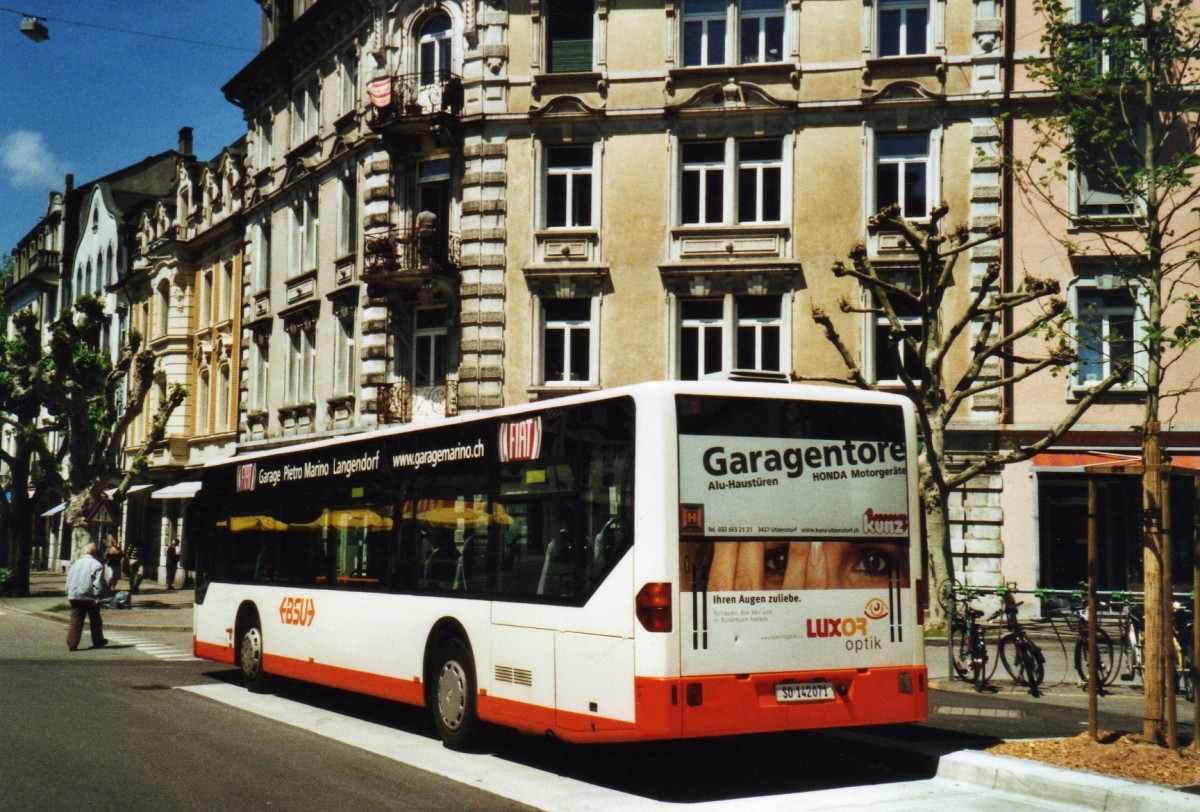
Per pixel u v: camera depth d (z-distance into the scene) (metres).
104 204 57.09
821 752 10.15
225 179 41.66
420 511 11.42
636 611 8.43
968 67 25.09
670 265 25.92
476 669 10.21
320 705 13.55
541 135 27.02
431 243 27.88
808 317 25.41
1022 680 13.76
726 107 25.98
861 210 25.41
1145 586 9.37
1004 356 18.56
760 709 8.58
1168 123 16.11
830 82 25.66
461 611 10.48
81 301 33.25
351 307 31.03
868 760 9.74
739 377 9.73
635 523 8.55
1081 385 24.36
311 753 10.09
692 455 8.62
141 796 8.17
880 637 9.20
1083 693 13.56
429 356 29.08
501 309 26.92
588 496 9.05
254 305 37.84
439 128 27.50
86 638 23.08
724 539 8.64
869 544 9.25
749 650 8.61
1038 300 24.42
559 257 26.72
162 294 47.72
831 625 8.98
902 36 25.73
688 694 8.32
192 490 37.78
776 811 7.99
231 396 40.72
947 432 24.72
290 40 34.75
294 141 35.66
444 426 11.15
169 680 15.87
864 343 25.16
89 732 11.04
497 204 27.12
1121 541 24.06
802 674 8.78
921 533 9.53
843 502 9.17
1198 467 23.31
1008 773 8.62
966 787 8.77
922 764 9.32
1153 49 15.85
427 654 11.00
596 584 8.83
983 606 14.92
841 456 9.21
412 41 29.06
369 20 30.33
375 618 11.98
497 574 10.08
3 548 64.81
